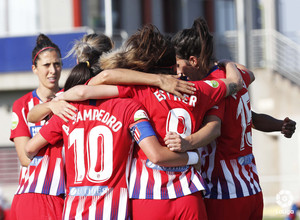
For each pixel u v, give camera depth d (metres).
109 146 13.58
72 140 13.84
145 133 13.44
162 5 70.19
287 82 62.81
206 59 15.45
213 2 75.06
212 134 14.20
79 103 13.93
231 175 15.43
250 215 16.05
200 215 13.76
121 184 13.69
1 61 58.56
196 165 14.12
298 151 61.25
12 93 59.34
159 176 13.66
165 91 13.92
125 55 14.30
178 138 13.49
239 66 16.66
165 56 14.20
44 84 18.11
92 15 59.78
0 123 59.72
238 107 15.45
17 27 59.22
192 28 15.63
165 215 13.56
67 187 14.01
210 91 14.23
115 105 13.73
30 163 15.45
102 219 13.52
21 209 15.41
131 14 64.12
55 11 58.12
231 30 77.81
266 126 17.77
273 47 63.91
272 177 59.84
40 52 18.09
